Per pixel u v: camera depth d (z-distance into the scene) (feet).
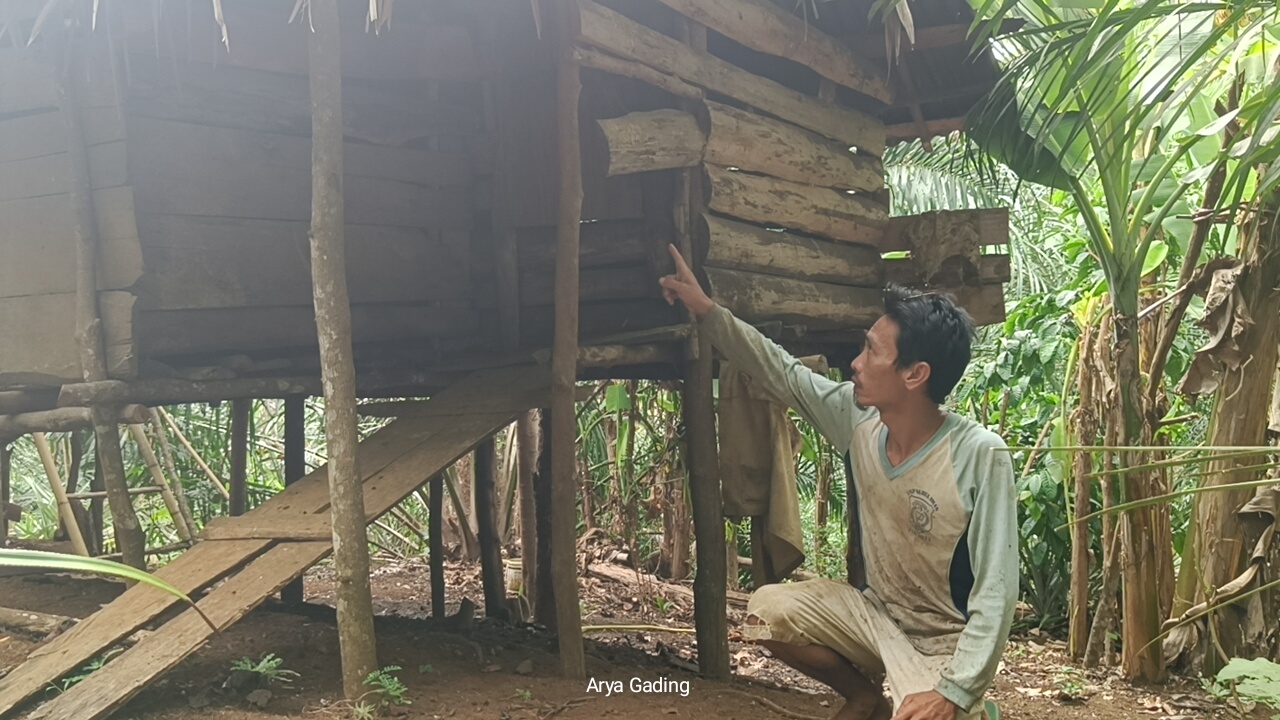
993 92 15.37
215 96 14.52
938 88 20.61
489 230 17.72
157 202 13.92
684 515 29.30
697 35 15.72
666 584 28.25
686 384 15.64
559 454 13.78
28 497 31.45
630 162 14.10
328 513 12.64
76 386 13.26
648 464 30.58
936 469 8.36
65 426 15.46
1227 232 17.49
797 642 9.22
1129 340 18.69
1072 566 20.86
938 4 18.21
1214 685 17.61
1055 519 23.22
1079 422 20.34
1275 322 18.17
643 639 22.52
